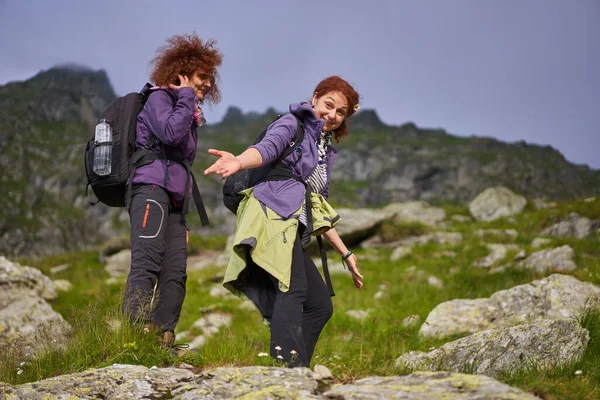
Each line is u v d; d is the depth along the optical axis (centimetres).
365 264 1630
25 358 462
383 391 267
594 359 454
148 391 319
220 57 465
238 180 388
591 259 1276
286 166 375
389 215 2088
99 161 424
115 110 438
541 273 1218
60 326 491
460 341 471
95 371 333
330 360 438
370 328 986
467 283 1302
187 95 430
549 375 401
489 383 260
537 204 2444
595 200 2034
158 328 427
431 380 275
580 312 641
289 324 349
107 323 436
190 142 449
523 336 450
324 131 408
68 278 1800
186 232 462
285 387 282
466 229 2120
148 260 423
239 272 357
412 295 1239
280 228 357
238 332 1077
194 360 402
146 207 427
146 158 433
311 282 382
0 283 996
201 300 1322
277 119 385
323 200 396
